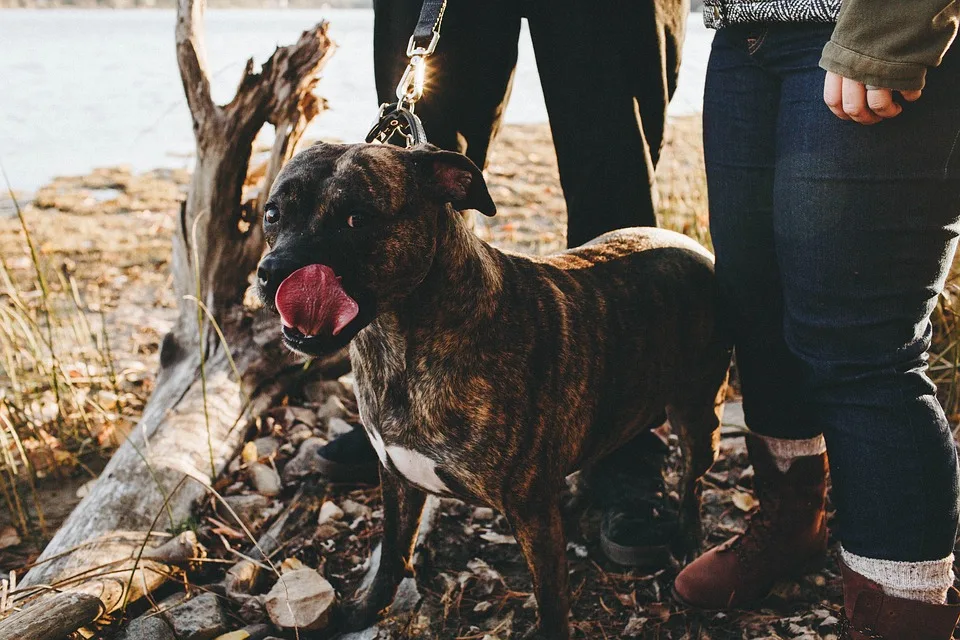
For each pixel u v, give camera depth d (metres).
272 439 3.61
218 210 3.71
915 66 1.64
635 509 2.88
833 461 2.06
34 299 5.04
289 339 1.86
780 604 2.60
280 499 3.24
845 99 1.74
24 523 3.04
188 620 2.50
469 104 2.79
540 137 9.64
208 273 3.78
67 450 3.54
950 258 1.89
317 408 3.84
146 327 4.69
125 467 3.06
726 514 3.05
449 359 2.09
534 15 2.70
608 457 3.01
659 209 4.56
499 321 2.13
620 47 2.65
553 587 2.24
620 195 2.81
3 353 4.02
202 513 3.05
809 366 2.06
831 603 2.59
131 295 5.21
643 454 3.04
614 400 2.40
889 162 1.78
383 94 2.87
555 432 2.21
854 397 1.97
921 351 1.95
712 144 2.34
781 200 2.00
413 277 2.01
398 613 2.61
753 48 2.08
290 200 1.96
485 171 3.02
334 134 8.80
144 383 4.04
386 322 2.09
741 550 2.56
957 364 3.47
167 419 3.38
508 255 2.32
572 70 2.68
